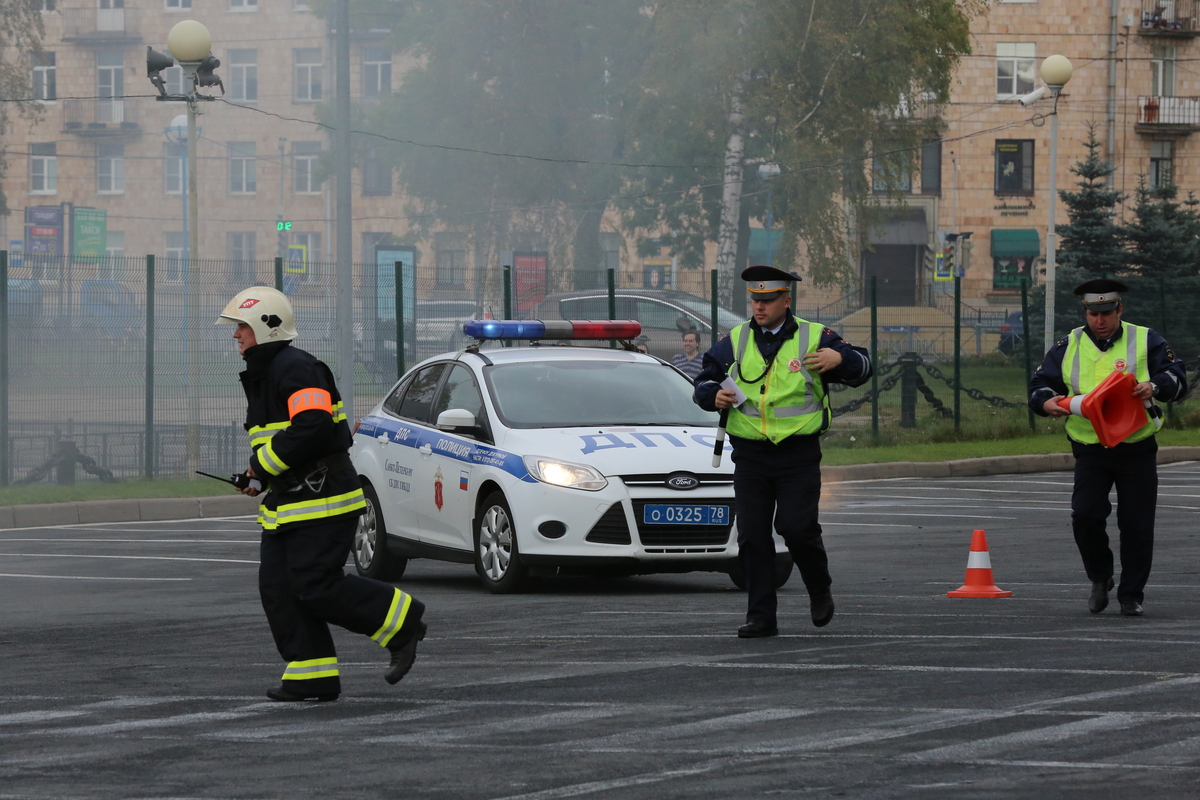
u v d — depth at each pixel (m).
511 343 28.30
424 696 12.80
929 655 14.34
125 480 35.66
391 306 40.03
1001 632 15.87
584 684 13.18
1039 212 118.00
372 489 23.00
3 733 11.55
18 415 35.31
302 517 12.29
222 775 10.02
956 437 47.66
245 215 126.56
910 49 78.31
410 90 85.19
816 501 15.65
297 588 12.34
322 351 39.41
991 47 116.69
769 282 15.45
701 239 89.31
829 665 13.85
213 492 33.84
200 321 36.59
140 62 128.62
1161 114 116.88
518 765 10.13
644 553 19.44
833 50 76.75
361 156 91.19
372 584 12.50
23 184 130.00
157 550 26.47
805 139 77.56
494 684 13.29
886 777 9.62
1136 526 17.19
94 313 35.84
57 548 26.78
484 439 20.92
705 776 9.73
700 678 13.34
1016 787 9.33
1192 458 45.59
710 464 19.86
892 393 48.88
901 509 32.59
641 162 85.50
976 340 54.44
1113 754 10.16
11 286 35.19
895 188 83.44
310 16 124.62
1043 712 11.54
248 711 12.26
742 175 79.56
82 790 9.68
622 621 17.33
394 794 9.41
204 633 17.16
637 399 21.81
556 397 21.58
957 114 116.88
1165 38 116.88
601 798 9.23
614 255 114.75
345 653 15.43
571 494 19.55
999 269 118.44
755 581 15.78
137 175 128.62
